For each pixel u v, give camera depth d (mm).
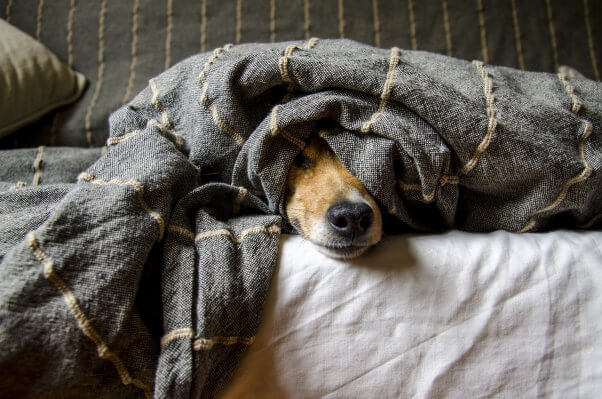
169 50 516
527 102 308
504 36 539
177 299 253
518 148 288
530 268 276
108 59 518
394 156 301
